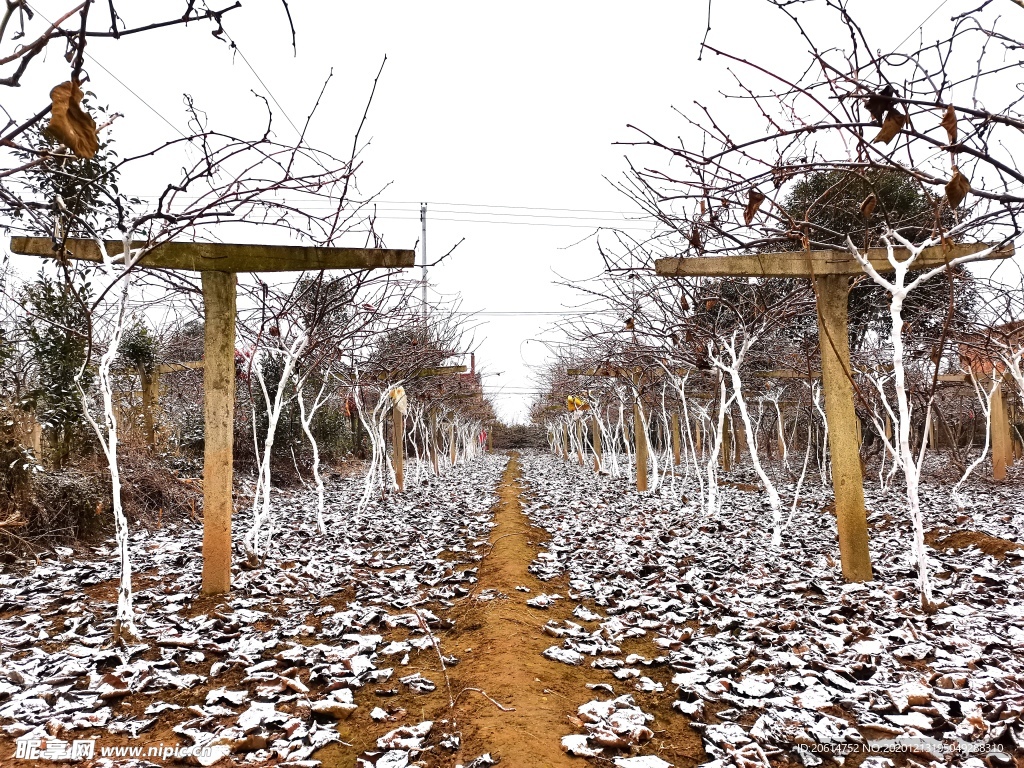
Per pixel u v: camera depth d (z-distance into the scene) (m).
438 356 10.93
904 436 4.60
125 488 8.00
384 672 3.67
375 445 9.95
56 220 3.44
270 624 4.60
